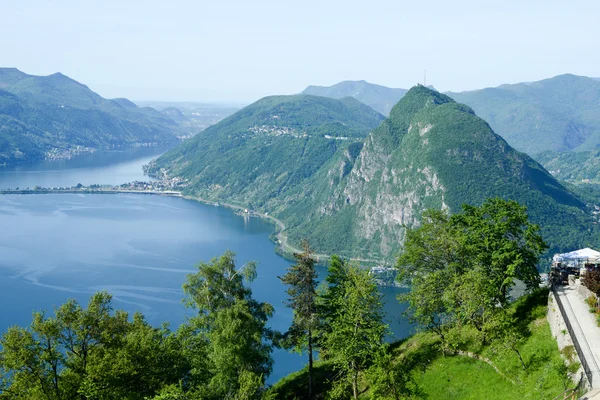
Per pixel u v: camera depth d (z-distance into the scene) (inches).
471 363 2447.1
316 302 3053.6
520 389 2042.3
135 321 2596.0
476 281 2410.2
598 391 1616.6
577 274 2647.6
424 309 2728.8
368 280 2677.2
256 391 2449.6
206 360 2652.6
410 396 2235.5
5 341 2215.8
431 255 2800.2
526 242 2618.1
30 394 2154.3
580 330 2044.8
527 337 2331.4
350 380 2600.9
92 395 2113.7
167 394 2036.2
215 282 3093.0
